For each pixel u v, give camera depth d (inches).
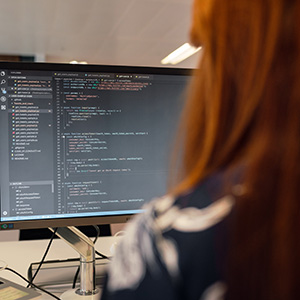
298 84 10.7
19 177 30.8
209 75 12.3
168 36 240.8
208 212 11.2
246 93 11.4
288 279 10.1
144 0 184.5
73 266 34.6
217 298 10.4
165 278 10.9
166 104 33.2
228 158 11.9
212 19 12.3
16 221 30.7
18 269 35.7
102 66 31.7
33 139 30.9
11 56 280.7
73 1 185.3
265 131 11.0
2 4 187.9
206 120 12.7
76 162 31.7
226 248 10.5
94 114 31.9
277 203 10.4
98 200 32.2
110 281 11.9
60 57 292.8
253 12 11.5
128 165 32.7
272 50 11.1
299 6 11.0
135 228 12.2
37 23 216.4
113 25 220.1
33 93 30.8
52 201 31.4
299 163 10.4
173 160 13.6
